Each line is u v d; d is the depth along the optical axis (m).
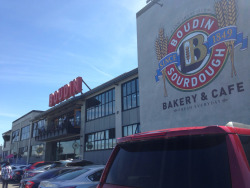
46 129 30.19
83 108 23.97
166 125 10.83
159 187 2.17
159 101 11.44
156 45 12.11
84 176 6.24
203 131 2.07
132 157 2.60
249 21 8.48
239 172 1.80
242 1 8.77
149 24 12.78
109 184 2.64
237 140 1.99
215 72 9.23
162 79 11.48
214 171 1.91
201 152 2.07
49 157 31.69
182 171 2.09
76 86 23.84
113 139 19.06
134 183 2.41
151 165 2.35
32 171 12.80
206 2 9.99
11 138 49.12
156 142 2.44
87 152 22.25
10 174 12.78
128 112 17.77
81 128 23.72
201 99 9.56
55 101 28.05
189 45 10.41
